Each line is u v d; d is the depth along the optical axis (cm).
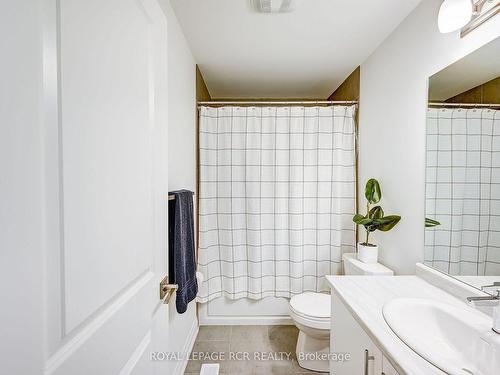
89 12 54
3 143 35
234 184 233
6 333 35
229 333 227
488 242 112
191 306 210
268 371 182
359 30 177
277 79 260
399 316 101
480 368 86
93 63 56
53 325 44
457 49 125
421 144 150
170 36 150
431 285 135
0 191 35
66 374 47
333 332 137
